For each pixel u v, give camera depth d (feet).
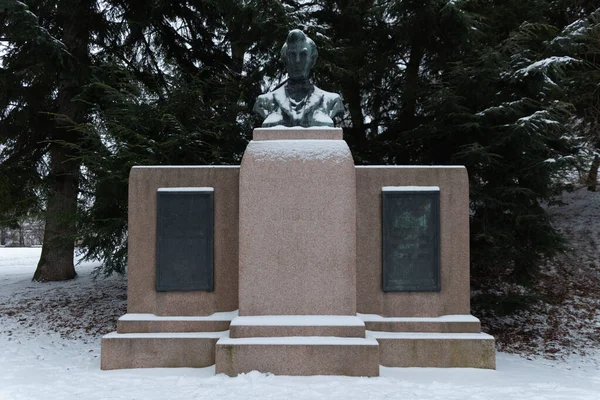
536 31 43.19
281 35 40.14
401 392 20.21
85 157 37.73
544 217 37.70
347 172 24.66
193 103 41.22
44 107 49.49
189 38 53.88
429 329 25.54
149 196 26.37
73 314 42.65
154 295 26.11
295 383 21.21
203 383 21.43
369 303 26.03
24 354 30.58
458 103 38.58
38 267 55.93
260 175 24.68
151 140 38.42
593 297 44.73
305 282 24.41
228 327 25.49
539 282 47.96
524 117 35.27
